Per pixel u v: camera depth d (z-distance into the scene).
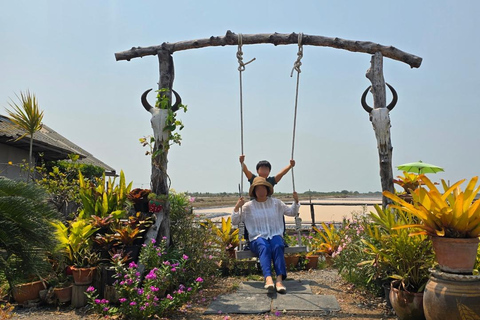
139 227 5.62
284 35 6.05
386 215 4.56
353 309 4.62
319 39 5.98
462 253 3.42
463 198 3.48
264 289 5.50
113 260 4.83
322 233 7.64
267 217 5.82
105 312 4.53
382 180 5.60
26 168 9.73
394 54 5.84
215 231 6.88
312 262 7.05
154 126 5.86
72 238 5.16
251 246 5.70
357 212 6.85
